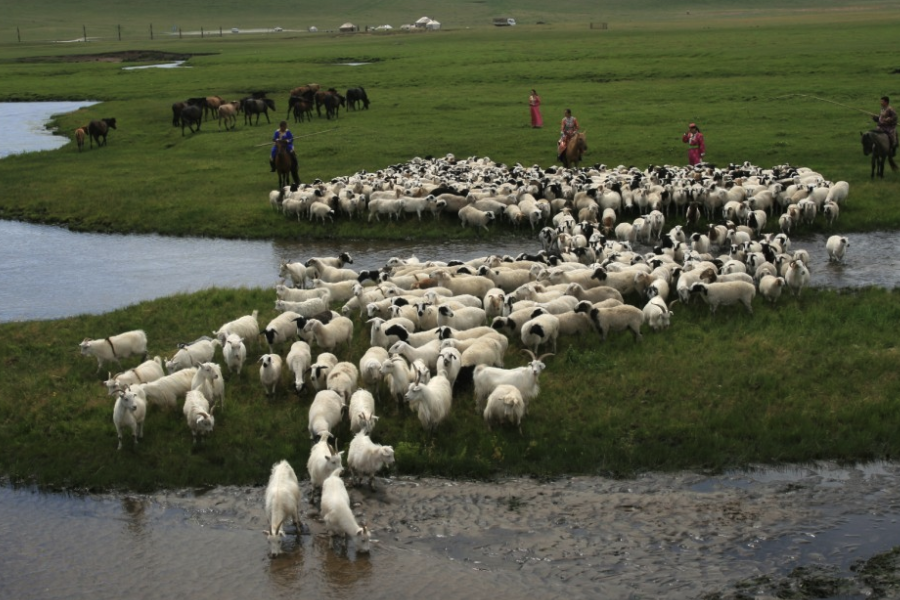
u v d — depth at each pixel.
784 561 11.37
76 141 52.22
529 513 12.70
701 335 18.69
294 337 19.12
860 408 15.11
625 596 10.80
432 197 30.05
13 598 11.16
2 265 27.69
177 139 51.53
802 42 91.81
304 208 30.95
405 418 15.58
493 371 15.53
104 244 30.05
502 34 142.25
